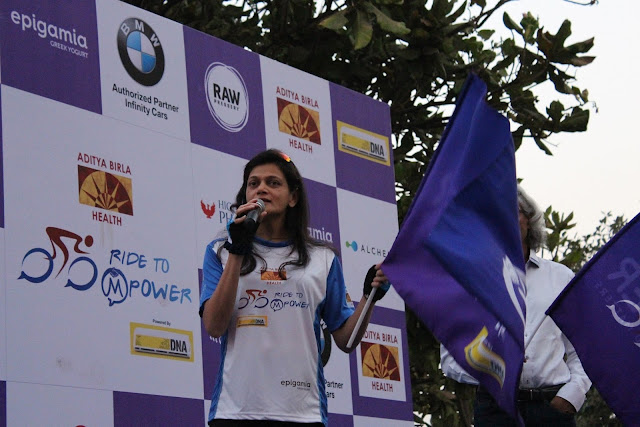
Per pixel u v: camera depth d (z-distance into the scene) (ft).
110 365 24.68
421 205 19.94
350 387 30.60
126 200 25.86
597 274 23.73
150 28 27.43
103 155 25.57
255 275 18.66
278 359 18.35
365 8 36.22
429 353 41.14
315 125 31.89
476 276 19.77
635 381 23.39
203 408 26.50
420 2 39.40
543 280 25.63
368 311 19.38
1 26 24.17
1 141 23.68
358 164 33.17
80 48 25.64
